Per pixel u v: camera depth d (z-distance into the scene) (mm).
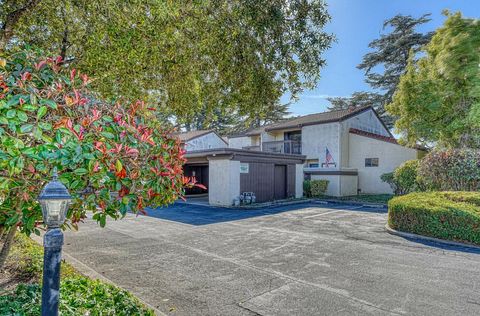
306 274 5242
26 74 2553
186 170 21188
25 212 2477
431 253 6582
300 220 10938
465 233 7305
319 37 4664
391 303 4078
